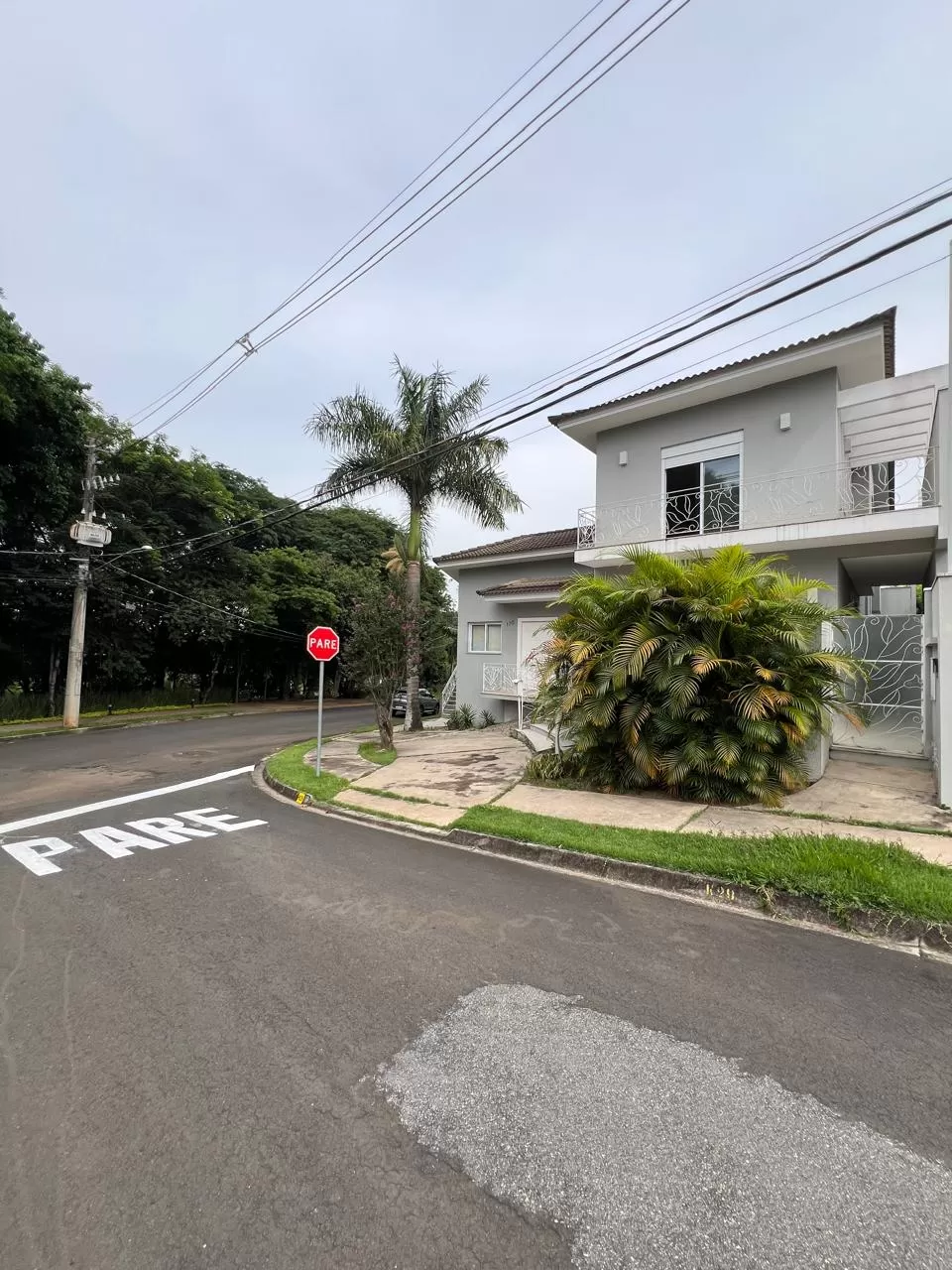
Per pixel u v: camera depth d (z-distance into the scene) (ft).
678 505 43.96
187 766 41.78
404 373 59.26
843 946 13.73
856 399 37.04
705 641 25.80
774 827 21.66
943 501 27.04
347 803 29.07
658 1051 9.82
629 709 26.50
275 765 38.73
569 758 31.37
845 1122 8.20
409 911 15.81
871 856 17.07
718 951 13.46
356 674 44.88
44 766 41.63
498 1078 9.18
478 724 63.52
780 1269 6.17
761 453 40.14
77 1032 10.48
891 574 45.19
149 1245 6.54
